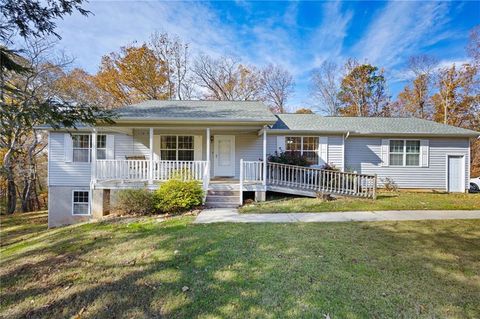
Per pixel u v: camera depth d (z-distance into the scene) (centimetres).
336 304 291
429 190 1257
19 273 409
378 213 738
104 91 2017
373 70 2848
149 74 2175
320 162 1220
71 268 411
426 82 2620
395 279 344
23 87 1294
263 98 2902
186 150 1198
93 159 938
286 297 306
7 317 302
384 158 1254
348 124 1297
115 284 352
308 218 689
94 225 687
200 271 376
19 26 508
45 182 2214
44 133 1739
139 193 809
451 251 438
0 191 1797
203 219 693
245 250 450
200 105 1189
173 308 294
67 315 297
